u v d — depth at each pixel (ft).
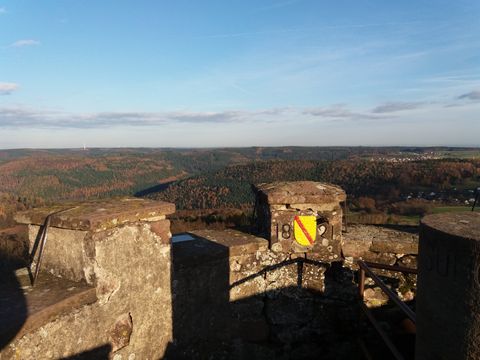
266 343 11.98
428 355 5.49
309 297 12.15
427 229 5.45
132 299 8.61
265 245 11.77
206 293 10.66
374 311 12.51
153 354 9.33
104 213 7.98
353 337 12.39
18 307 6.62
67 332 7.07
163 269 9.38
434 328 5.34
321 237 12.02
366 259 12.53
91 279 7.69
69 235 7.88
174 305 9.84
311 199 11.69
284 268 11.94
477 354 4.79
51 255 8.25
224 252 10.89
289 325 12.09
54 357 6.83
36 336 6.48
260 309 11.82
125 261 8.36
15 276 8.14
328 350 12.34
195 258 10.23
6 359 5.98
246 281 11.55
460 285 4.90
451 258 4.99
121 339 8.39
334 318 12.35
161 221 9.27
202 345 10.73
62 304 6.92
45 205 9.14
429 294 5.42
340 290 12.28
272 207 11.74
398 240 12.80
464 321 4.88
